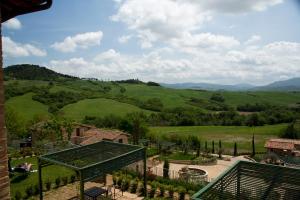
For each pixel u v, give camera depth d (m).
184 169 32.53
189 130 75.56
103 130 46.50
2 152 3.99
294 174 12.32
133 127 52.16
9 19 4.49
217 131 75.50
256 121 83.44
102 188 21.88
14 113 44.25
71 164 18.19
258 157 43.84
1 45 4.00
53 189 23.00
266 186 11.70
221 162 41.34
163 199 21.23
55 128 43.06
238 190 11.39
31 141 42.69
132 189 22.77
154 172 31.78
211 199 10.09
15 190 22.77
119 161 19.56
